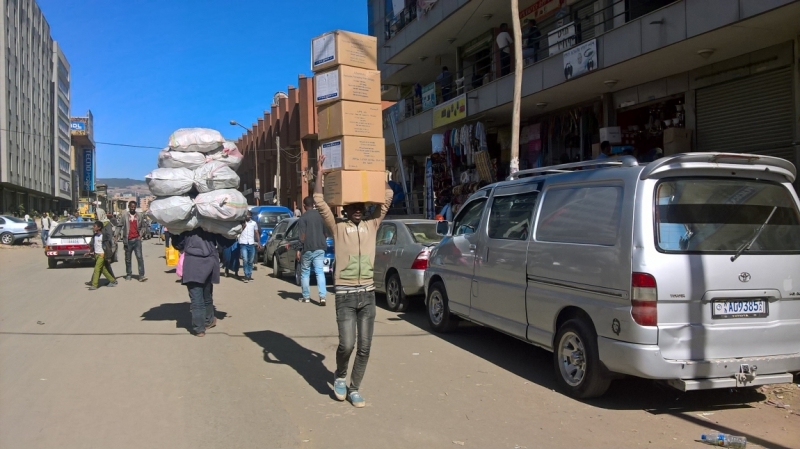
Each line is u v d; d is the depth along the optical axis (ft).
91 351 22.68
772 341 15.85
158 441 13.97
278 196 112.06
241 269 55.11
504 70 49.52
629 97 41.47
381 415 15.94
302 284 35.12
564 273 17.81
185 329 26.96
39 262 68.85
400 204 69.97
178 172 24.80
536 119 52.54
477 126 50.55
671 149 36.42
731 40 30.48
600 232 16.65
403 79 77.87
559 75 40.24
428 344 24.41
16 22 170.09
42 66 209.87
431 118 59.41
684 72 37.14
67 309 32.37
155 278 48.14
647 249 15.15
